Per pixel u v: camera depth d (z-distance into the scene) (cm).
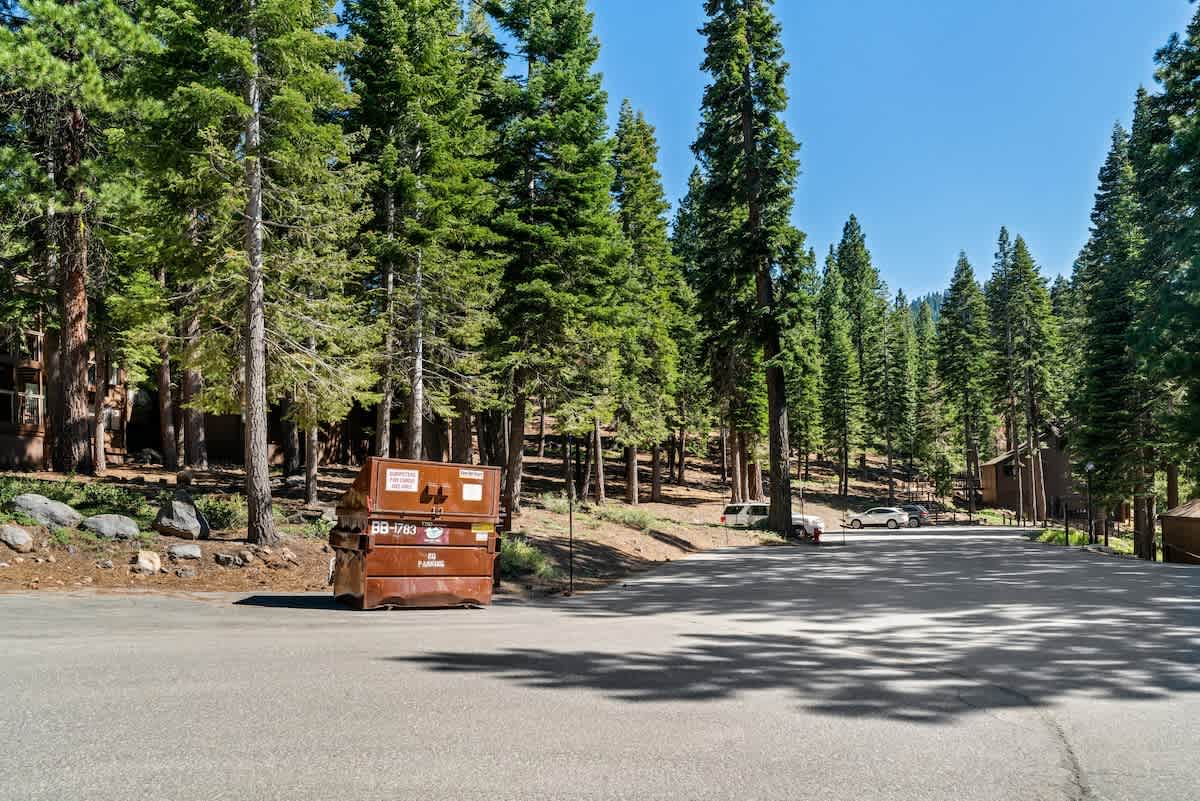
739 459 5000
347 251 2197
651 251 4128
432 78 2283
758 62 3469
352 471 3803
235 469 3325
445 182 2261
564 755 461
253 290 1605
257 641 821
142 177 1792
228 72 1555
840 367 7269
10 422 2995
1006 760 470
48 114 1973
